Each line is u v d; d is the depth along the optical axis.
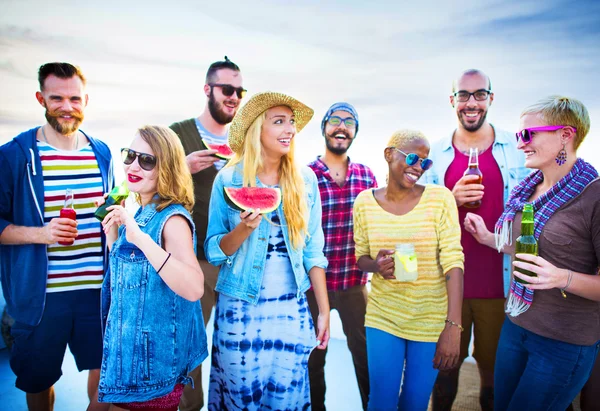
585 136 2.00
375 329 2.36
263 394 2.20
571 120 1.96
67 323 2.46
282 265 2.18
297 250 2.21
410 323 2.29
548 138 1.99
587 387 2.42
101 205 2.02
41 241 2.26
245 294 2.12
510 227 2.21
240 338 2.12
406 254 2.22
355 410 2.98
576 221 1.91
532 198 2.20
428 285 2.31
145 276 1.77
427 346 2.29
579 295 1.87
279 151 2.18
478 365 2.90
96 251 2.50
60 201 2.43
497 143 2.84
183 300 1.87
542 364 2.00
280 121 2.17
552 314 1.97
